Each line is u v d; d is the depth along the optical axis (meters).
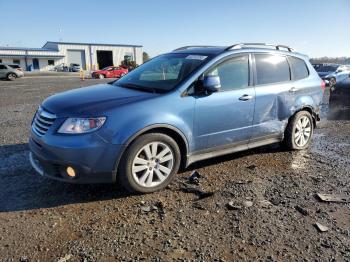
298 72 6.04
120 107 4.01
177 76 4.71
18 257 3.00
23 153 5.79
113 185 4.48
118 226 3.51
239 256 3.05
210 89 4.48
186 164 4.61
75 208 3.88
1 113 10.16
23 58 68.69
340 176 4.96
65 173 3.87
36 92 17.67
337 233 3.45
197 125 4.56
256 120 5.28
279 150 6.18
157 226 3.52
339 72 21.34
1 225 3.50
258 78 5.33
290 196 4.26
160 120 4.16
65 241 3.24
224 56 4.92
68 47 72.94
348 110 10.16
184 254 3.06
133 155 4.05
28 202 4.00
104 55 76.69
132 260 2.97
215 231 3.44
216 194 4.26
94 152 3.82
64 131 3.84
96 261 2.95
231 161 5.52
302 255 3.09
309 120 6.26
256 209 3.89
